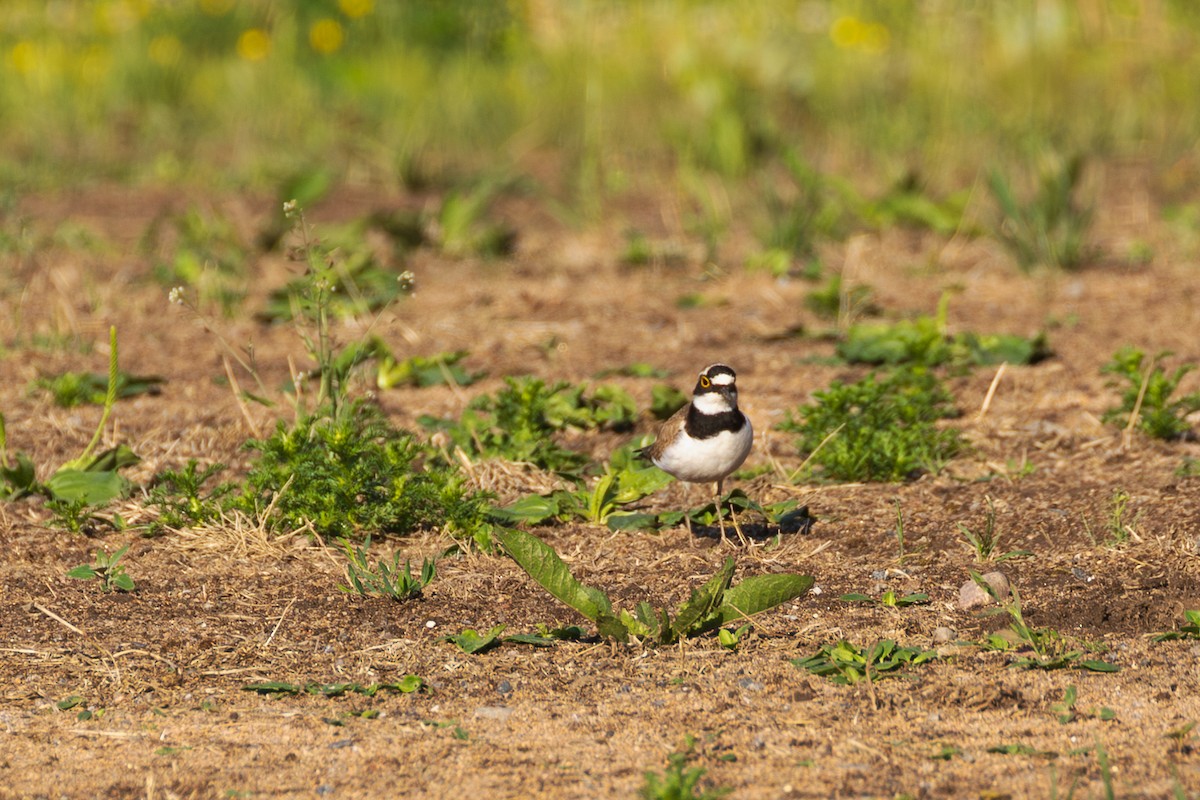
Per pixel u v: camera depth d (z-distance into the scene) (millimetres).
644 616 8664
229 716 7633
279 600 9188
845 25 28375
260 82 28438
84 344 15453
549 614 9023
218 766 7023
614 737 7305
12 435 12453
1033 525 10297
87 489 10883
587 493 10914
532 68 28969
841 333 15719
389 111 27500
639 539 10344
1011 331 15820
